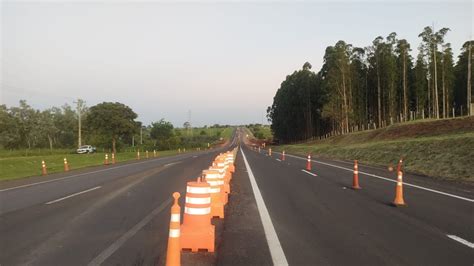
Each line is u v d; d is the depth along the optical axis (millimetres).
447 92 63406
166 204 11594
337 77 65062
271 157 42531
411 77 67125
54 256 6473
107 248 6902
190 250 6746
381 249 6801
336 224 8758
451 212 10031
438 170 20000
